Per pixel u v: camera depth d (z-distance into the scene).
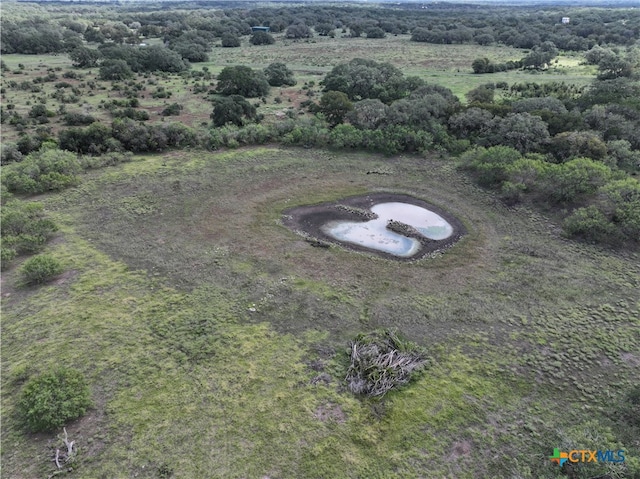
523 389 21.83
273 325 25.86
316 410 20.47
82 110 67.06
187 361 23.14
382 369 22.08
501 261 32.28
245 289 28.94
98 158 48.62
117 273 30.39
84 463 18.02
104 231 35.72
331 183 45.41
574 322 26.20
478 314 26.86
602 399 21.30
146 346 24.12
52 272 29.36
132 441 18.92
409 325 26.02
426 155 51.78
